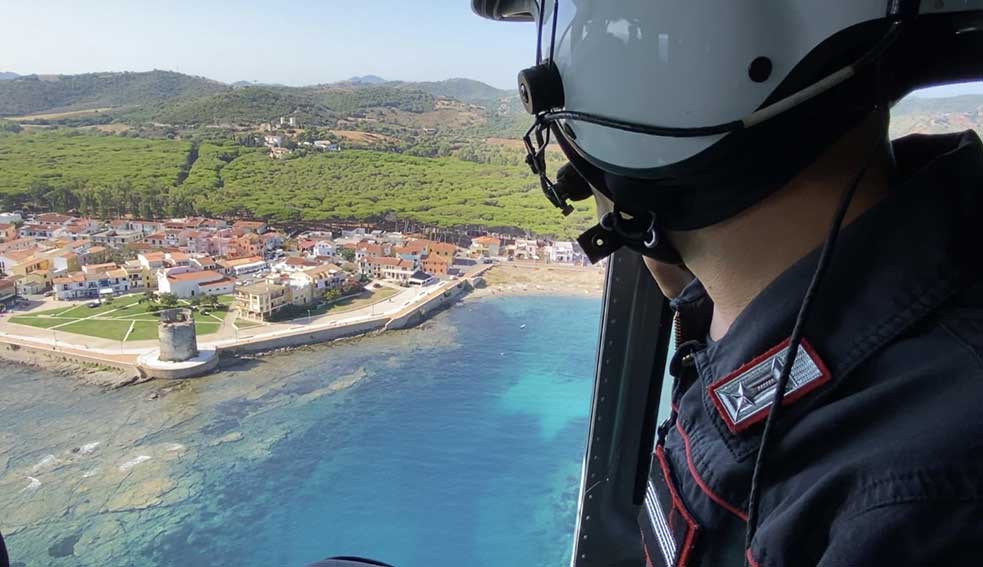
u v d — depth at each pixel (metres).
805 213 0.59
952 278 0.50
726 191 0.61
